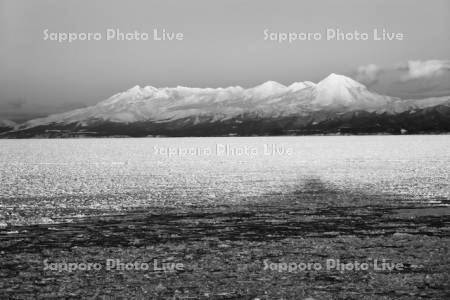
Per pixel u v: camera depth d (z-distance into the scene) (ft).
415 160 237.66
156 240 68.08
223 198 109.81
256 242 66.23
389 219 82.58
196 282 49.08
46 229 76.23
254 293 45.75
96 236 70.85
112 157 302.86
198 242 66.64
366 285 47.83
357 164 215.51
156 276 51.24
